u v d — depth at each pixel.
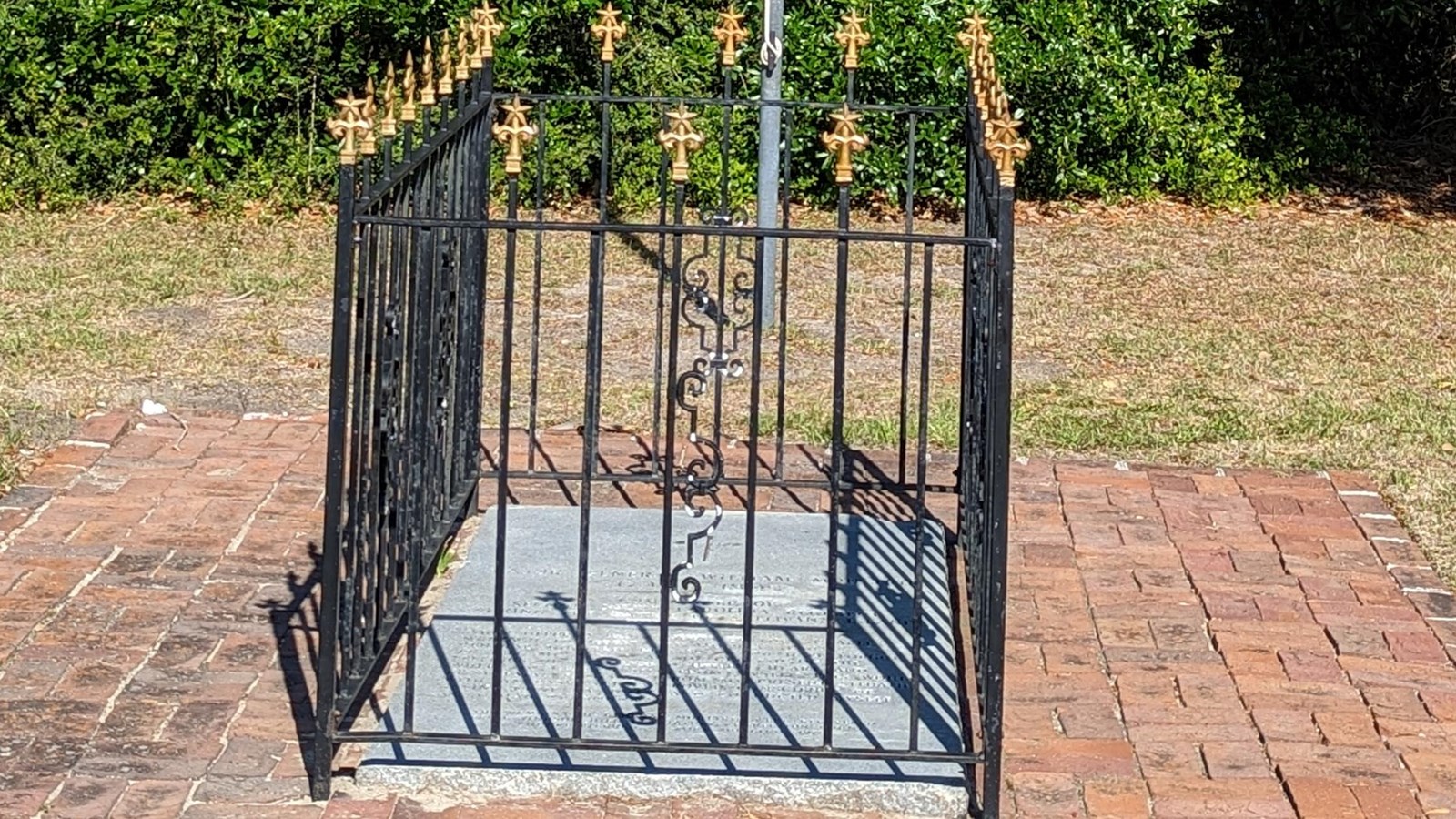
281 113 11.12
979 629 5.04
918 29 11.19
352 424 4.68
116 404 7.50
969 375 5.80
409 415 5.04
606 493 6.71
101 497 6.45
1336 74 13.19
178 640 5.30
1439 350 9.04
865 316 9.39
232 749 4.67
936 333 9.12
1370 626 5.66
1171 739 4.88
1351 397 8.20
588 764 4.52
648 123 11.12
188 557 5.94
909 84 11.26
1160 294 10.02
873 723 4.77
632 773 4.49
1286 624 5.67
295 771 4.57
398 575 5.12
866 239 4.29
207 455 6.93
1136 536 6.41
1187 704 5.09
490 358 8.41
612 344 8.74
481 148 6.22
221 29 10.78
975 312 5.34
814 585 5.73
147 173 11.07
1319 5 12.62
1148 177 12.11
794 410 7.77
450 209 5.67
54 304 8.95
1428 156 13.41
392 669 5.06
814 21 11.27
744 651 4.41
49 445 6.96
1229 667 5.34
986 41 6.02
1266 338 9.18
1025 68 11.27
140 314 8.89
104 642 5.27
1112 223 11.62
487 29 6.29
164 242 10.22
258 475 6.74
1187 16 12.07
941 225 11.42
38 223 10.48
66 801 4.39
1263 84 12.59
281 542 6.11
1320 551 6.31
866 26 10.94
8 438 7.00
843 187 4.34
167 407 7.52
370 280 4.45
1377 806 4.52
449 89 5.59
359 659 4.67
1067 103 11.62
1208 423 7.73
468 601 5.52
